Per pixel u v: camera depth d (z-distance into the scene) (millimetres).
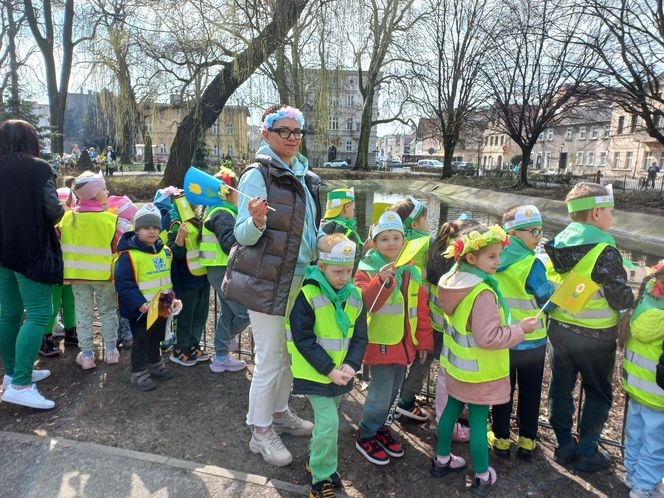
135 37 9844
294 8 8469
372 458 2785
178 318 4008
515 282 2760
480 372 2461
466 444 3031
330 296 2457
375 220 3484
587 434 2746
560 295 2475
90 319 3877
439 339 3191
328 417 2408
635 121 18875
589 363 2643
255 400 2734
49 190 3148
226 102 10109
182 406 3369
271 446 2760
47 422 3125
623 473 2742
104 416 3217
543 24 17641
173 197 4211
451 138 33438
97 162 23828
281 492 2490
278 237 2500
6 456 2732
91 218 3713
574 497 2529
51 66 19844
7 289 3279
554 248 2717
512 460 2842
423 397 3613
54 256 3209
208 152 16953
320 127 8898
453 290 2521
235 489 2500
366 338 2584
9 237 3062
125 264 3496
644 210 16641
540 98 25422
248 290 2543
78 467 2645
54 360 4082
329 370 2387
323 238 2490
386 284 2686
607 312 2611
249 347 4566
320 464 2402
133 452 2773
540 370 2768
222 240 3199
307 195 2684
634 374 2523
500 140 65562
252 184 2486
